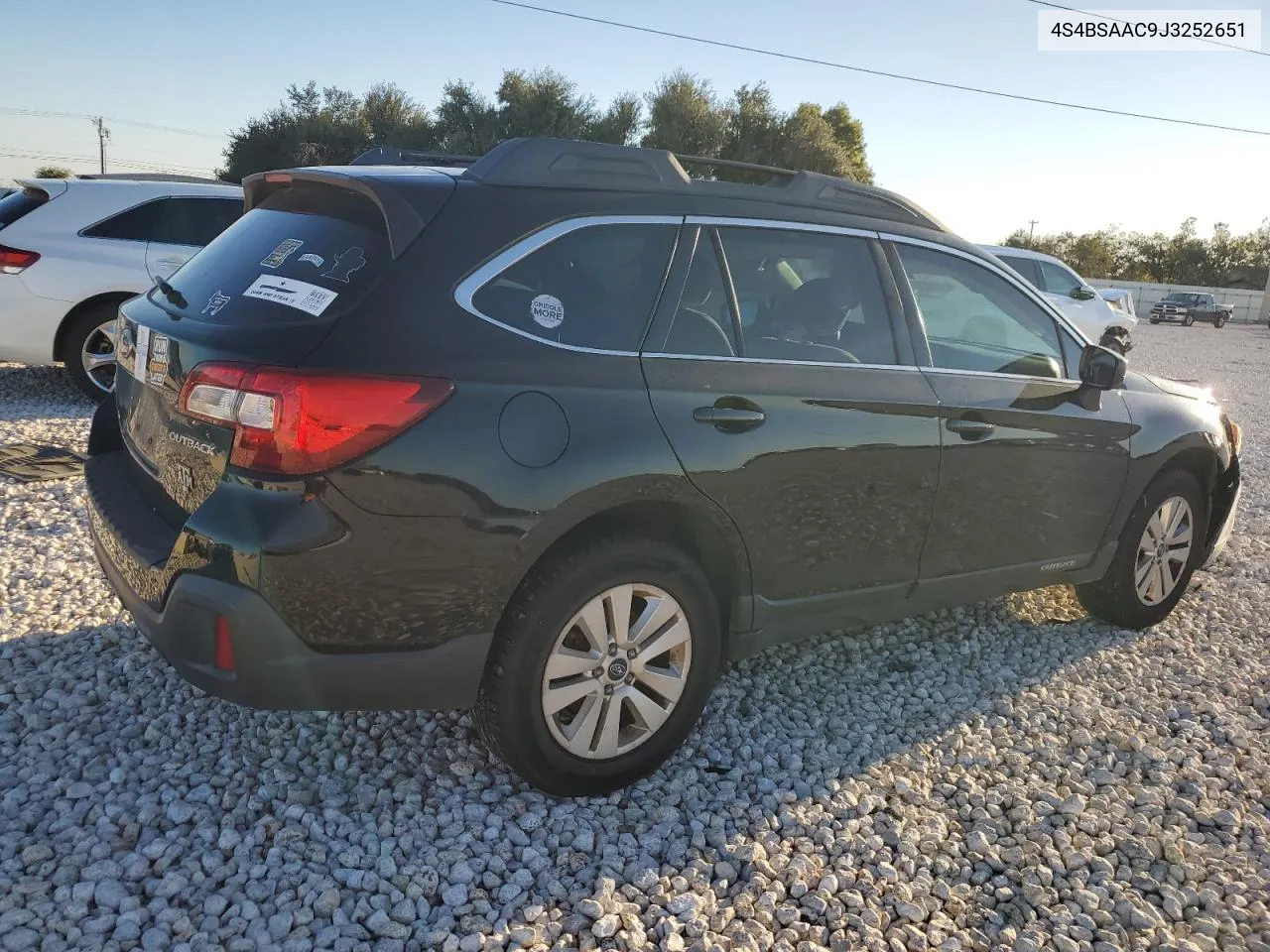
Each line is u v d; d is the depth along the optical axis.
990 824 2.88
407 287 2.47
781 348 3.09
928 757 3.24
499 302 2.59
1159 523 4.32
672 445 2.73
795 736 3.32
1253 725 3.60
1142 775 3.23
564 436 2.56
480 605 2.50
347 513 2.31
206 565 2.32
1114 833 2.88
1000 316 3.78
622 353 2.75
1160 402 4.27
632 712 2.90
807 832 2.79
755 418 2.90
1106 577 4.27
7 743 2.93
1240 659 4.18
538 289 2.67
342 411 2.28
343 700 2.46
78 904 2.26
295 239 2.71
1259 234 68.81
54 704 3.15
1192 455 4.38
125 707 3.16
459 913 2.38
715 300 2.99
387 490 2.34
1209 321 43.12
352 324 2.38
